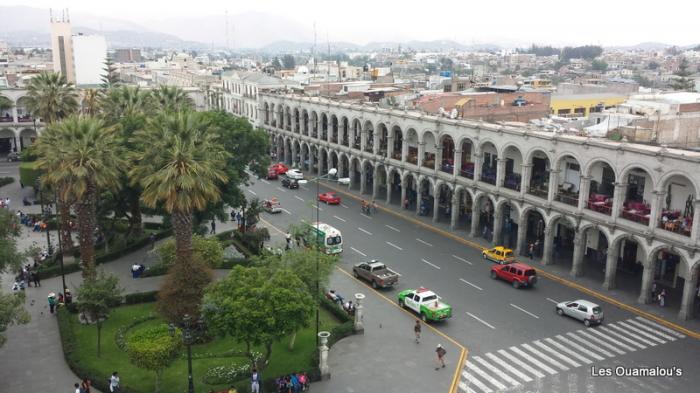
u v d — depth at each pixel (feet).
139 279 170.09
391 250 195.83
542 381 116.16
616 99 334.44
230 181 181.37
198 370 119.75
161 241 203.21
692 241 139.03
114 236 202.08
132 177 152.25
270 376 116.67
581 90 341.62
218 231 215.51
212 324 110.42
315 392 112.16
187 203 130.72
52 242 200.64
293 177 289.12
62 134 150.41
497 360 124.67
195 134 138.51
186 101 253.24
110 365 121.60
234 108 402.93
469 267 180.55
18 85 372.17
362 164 267.39
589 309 140.15
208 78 484.74
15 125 335.88
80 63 531.09
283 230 216.95
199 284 129.59
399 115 236.84
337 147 284.82
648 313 147.64
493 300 155.94
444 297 157.69
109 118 223.10
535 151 182.39
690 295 142.20
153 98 237.66
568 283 167.84
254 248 192.75
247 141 208.23
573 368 121.29
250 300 106.73
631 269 177.99
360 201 261.03
